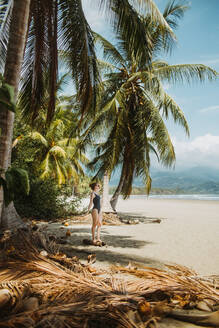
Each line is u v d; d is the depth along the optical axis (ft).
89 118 36.88
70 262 11.69
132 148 36.70
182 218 44.01
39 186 37.47
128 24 18.80
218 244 20.95
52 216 37.70
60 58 27.66
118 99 35.14
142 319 6.60
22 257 10.93
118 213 53.47
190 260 15.69
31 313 6.33
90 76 20.42
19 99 22.65
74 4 19.33
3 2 18.31
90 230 28.22
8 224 16.70
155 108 37.40
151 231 28.30
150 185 38.65
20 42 14.66
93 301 7.11
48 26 19.29
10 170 6.18
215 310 7.11
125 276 10.75
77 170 80.48
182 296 7.86
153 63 40.83
